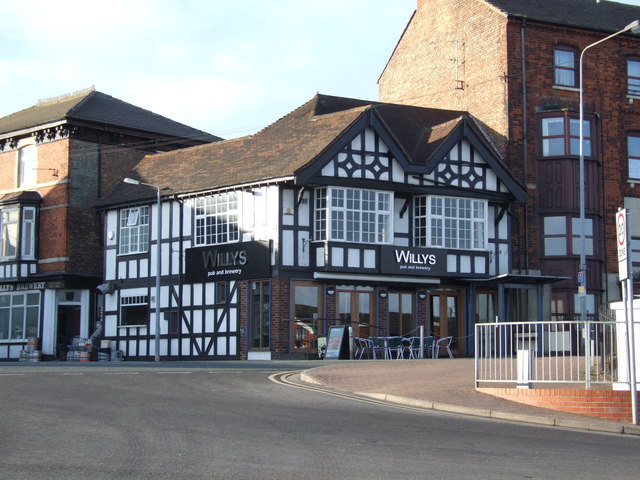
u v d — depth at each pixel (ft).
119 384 59.72
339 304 103.24
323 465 32.50
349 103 116.26
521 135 115.44
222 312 106.32
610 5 130.00
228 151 115.44
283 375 68.49
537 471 32.32
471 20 121.70
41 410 46.60
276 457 33.86
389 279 104.88
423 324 107.86
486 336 55.11
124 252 121.19
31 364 89.30
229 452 34.76
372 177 103.09
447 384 57.82
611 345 50.96
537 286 106.32
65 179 128.36
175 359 111.24
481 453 35.78
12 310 133.39
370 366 70.85
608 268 117.91
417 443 37.76
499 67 116.16
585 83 119.34
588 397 48.44
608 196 119.14
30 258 130.72
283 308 100.48
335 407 49.06
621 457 35.96
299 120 111.86
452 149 108.47
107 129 131.03
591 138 117.29
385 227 104.63
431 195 106.83
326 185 101.30
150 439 37.63
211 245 107.96
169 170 120.16
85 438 37.88
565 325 52.24
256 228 103.50
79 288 128.47
